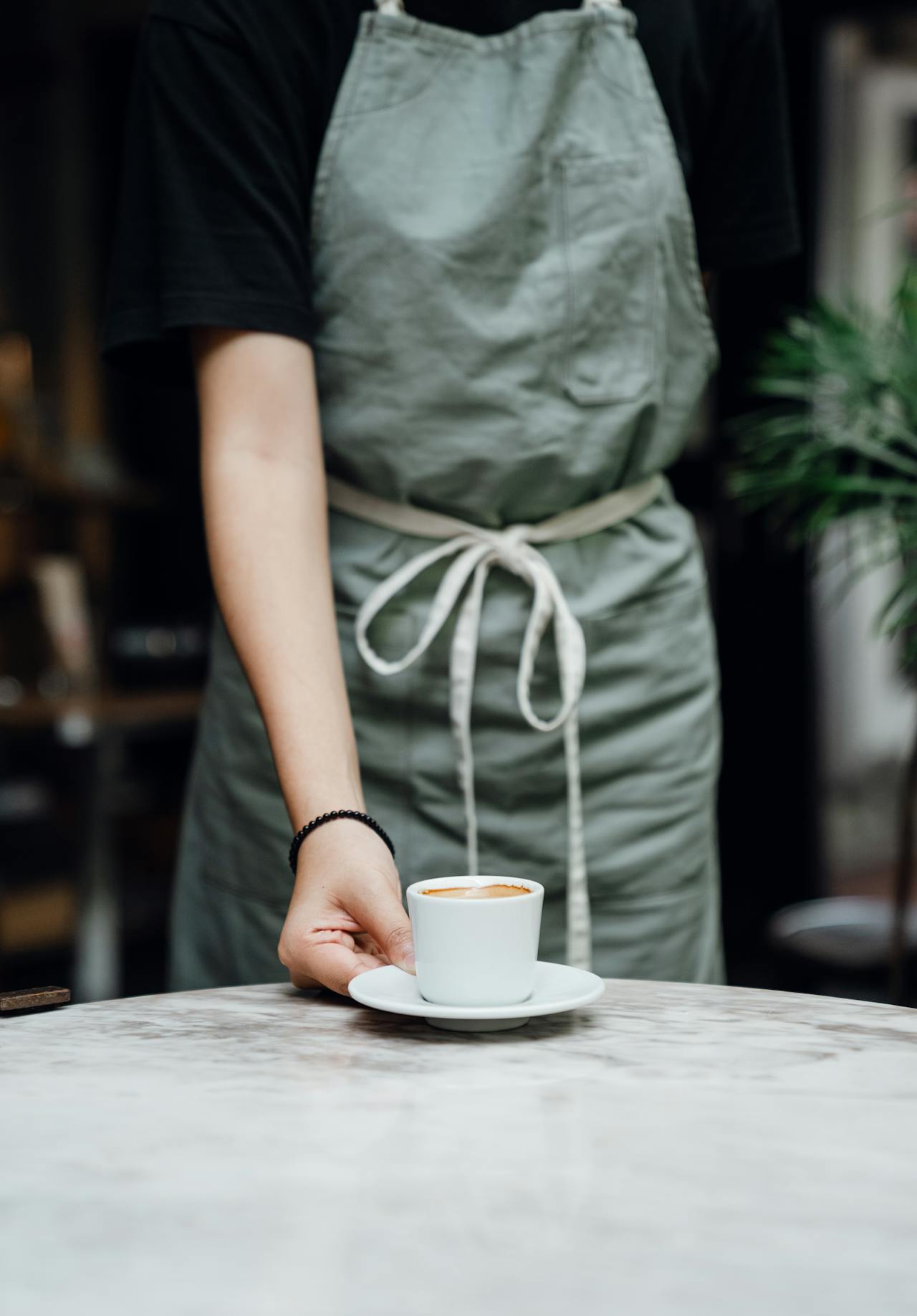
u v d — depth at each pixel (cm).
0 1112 66
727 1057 74
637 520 125
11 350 512
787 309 355
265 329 105
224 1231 53
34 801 411
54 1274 49
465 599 119
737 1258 50
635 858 123
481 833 120
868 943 209
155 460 525
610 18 115
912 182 456
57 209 515
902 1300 47
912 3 345
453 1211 54
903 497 179
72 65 507
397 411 115
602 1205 55
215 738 123
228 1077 71
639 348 118
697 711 127
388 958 86
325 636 98
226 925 122
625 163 116
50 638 371
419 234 112
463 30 117
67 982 357
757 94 126
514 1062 74
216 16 106
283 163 109
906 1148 61
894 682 477
